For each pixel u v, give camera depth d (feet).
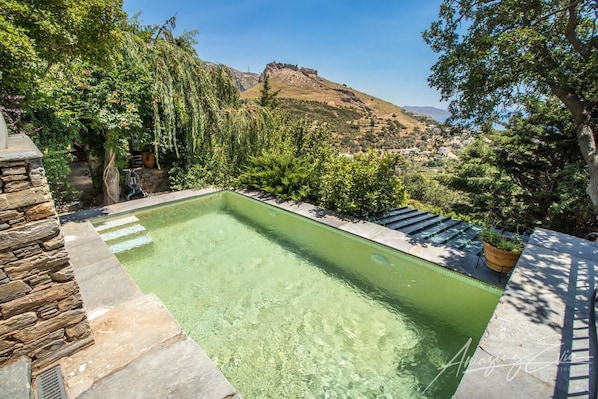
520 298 7.54
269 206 20.11
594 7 11.96
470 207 32.94
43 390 4.99
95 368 5.49
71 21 11.14
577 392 5.04
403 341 8.80
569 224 21.76
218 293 11.19
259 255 14.25
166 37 21.77
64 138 16.11
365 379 7.50
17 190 4.56
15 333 4.96
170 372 5.53
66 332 5.59
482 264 11.60
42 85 13.08
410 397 6.97
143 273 12.47
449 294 11.16
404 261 12.87
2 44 9.02
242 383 7.39
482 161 31.53
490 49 12.70
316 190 20.74
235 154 25.34
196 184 23.36
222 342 8.75
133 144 22.53
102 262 10.44
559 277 8.52
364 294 11.18
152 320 6.91
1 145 4.56
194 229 17.29
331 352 8.39
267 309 10.29
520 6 12.89
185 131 22.91
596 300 7.38
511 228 25.16
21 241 4.74
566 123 23.13
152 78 18.76
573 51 13.52
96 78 16.35
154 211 18.92
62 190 18.17
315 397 7.02
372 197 16.99
